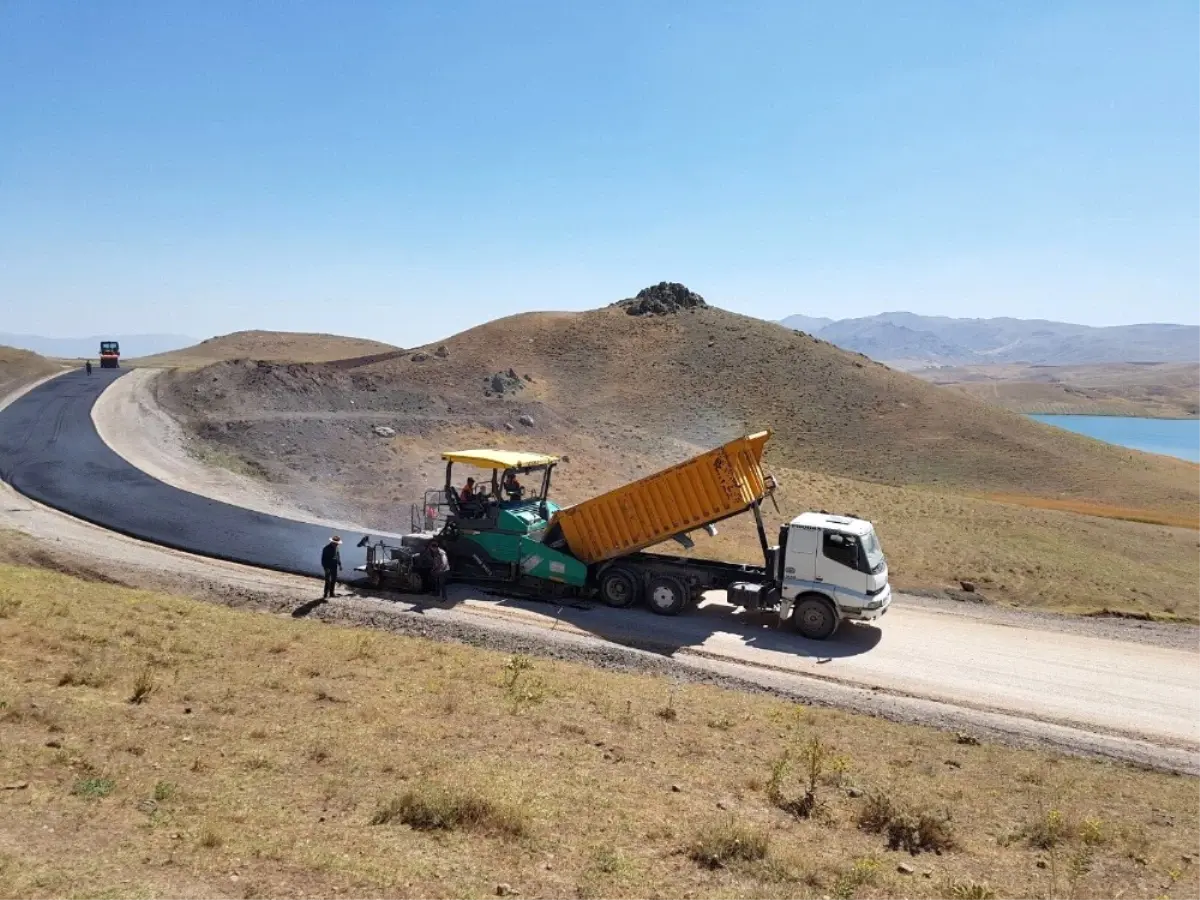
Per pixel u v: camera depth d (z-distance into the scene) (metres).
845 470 72.00
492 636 17.91
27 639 11.77
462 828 7.42
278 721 9.98
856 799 9.82
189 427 40.38
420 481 36.81
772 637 19.23
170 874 5.79
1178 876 8.17
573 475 41.69
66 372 60.69
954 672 17.42
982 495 65.25
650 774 9.74
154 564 21.42
